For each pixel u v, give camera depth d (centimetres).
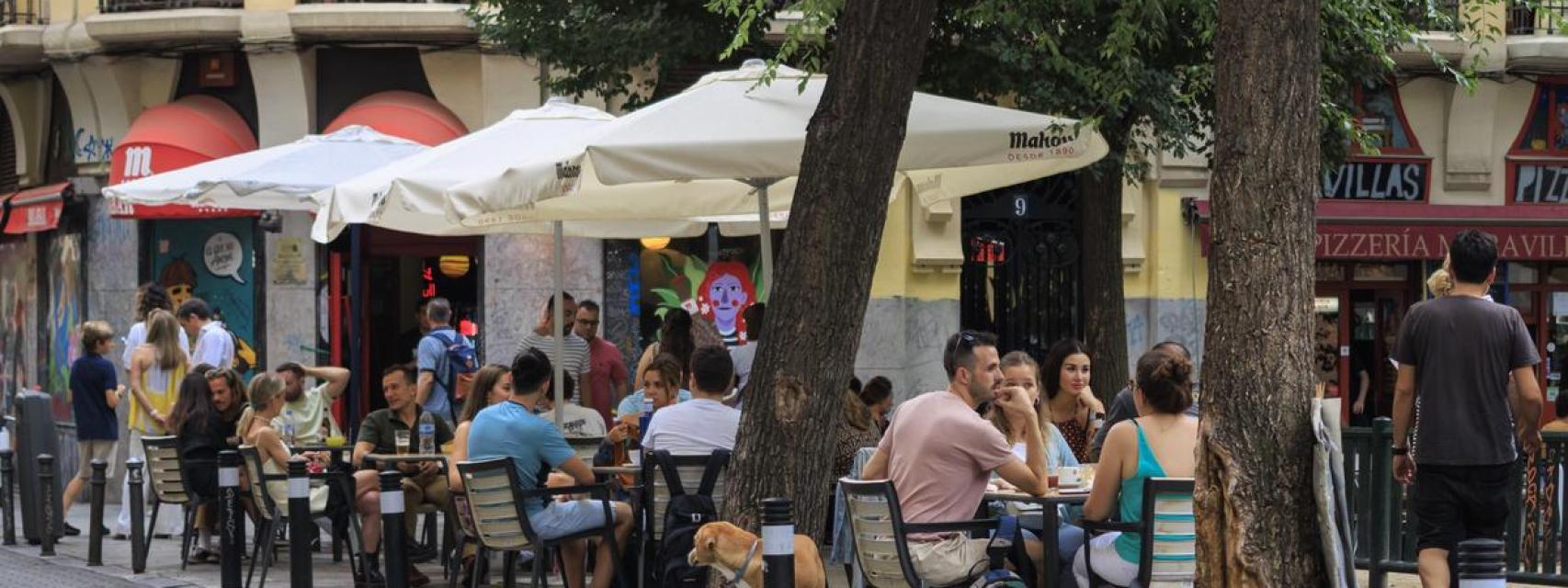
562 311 1386
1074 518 1048
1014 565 936
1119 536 885
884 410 1627
